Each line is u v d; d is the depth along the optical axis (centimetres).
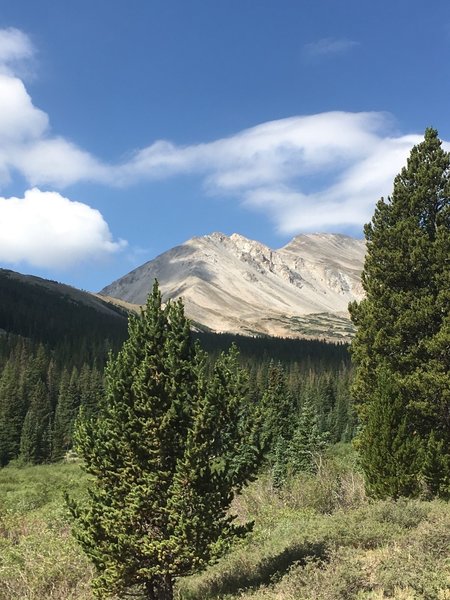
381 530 1295
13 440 7925
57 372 10681
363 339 2442
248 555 1484
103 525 1059
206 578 1417
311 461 3350
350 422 8656
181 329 1180
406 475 1812
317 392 10188
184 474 1038
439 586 904
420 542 1127
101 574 1109
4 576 1491
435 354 2205
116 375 1154
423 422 2236
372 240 2523
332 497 2320
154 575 1106
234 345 1183
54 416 9262
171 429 1092
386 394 1922
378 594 930
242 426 1138
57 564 1512
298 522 1778
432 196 2453
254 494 2534
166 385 1102
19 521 2205
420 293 2353
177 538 1021
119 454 1091
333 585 955
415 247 2342
